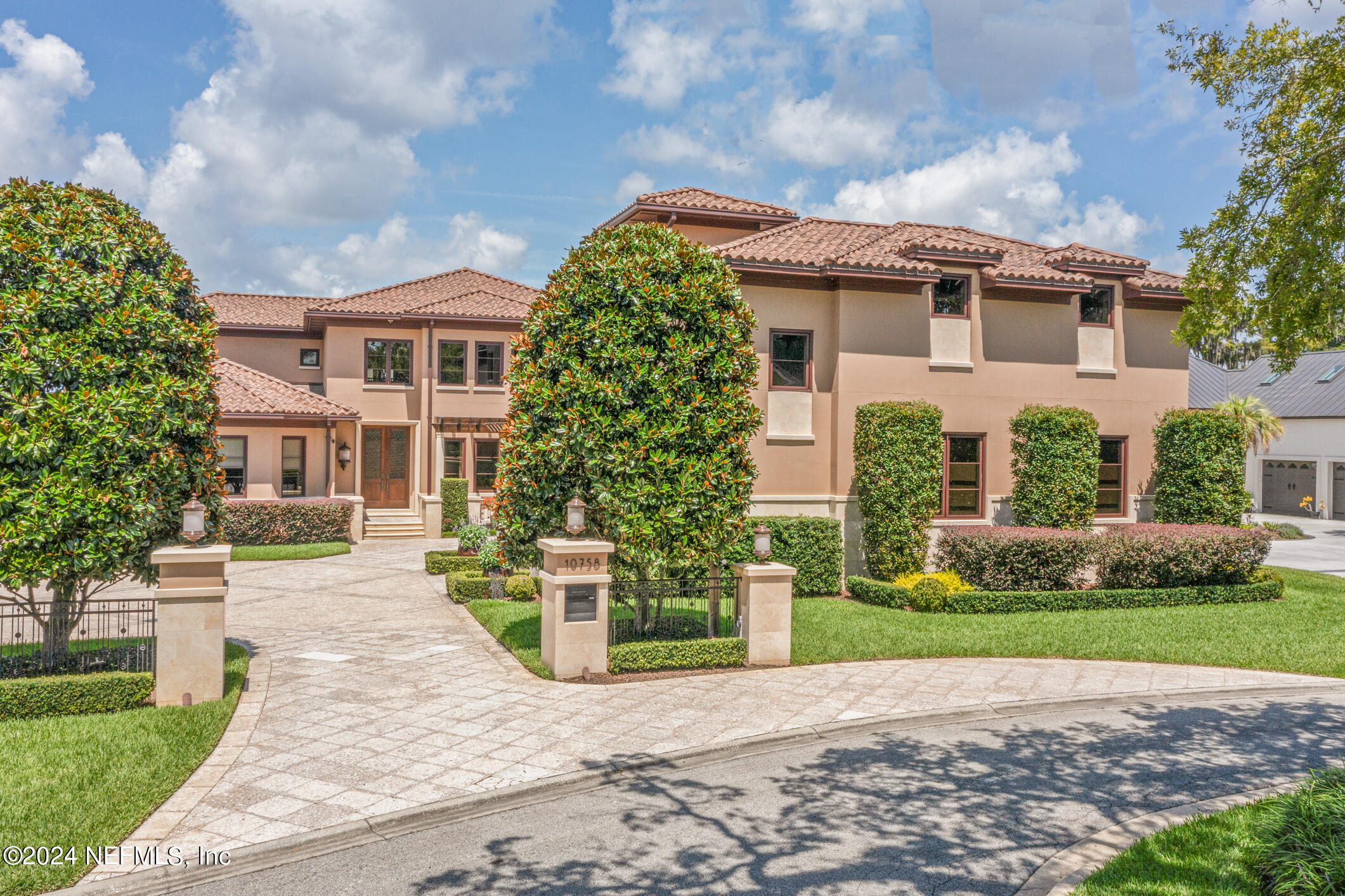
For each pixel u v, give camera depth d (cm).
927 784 777
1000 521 1862
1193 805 726
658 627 1245
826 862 624
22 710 876
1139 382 1983
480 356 2920
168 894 570
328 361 2812
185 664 939
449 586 1680
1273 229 991
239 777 761
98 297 965
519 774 778
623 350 1157
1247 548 1677
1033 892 580
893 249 1838
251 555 2208
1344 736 923
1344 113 920
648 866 616
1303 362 4484
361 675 1105
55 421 934
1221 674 1184
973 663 1223
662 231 1255
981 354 1847
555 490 1178
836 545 1680
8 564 927
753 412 1226
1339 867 538
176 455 1030
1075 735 924
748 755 855
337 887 583
